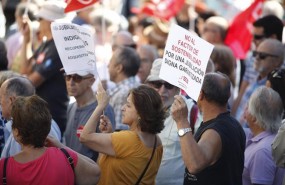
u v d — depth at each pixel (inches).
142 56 729.0
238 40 821.2
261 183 504.7
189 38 448.8
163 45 903.7
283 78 574.9
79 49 499.5
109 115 542.0
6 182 406.6
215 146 447.2
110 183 455.8
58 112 657.6
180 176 517.0
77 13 879.7
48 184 406.9
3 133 501.7
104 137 453.7
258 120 518.3
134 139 456.4
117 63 612.7
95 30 821.2
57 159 413.4
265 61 660.7
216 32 816.9
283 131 457.7
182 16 1005.2
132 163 454.3
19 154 412.5
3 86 498.3
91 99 547.2
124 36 772.6
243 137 474.3
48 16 658.2
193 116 529.7
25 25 752.3
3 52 622.5
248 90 689.0
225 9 957.8
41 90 657.0
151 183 466.3
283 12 968.9
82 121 542.3
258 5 820.6
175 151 517.3
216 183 452.1
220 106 464.1
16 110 410.6
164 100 541.0
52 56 650.8
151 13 913.5
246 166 515.8
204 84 463.2
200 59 442.0
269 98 519.2
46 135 415.2
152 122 457.1
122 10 1184.2
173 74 454.3
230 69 680.4
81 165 420.8
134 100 458.9
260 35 735.7
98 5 931.3
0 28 927.7
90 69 504.1
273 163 506.9
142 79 729.6
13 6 1115.9
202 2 1004.6
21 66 740.7
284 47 670.5
